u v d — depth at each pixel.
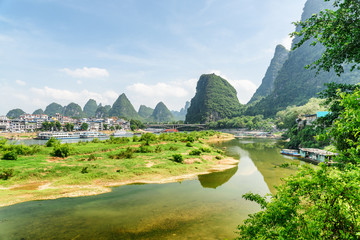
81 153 36.69
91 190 21.36
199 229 13.47
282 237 4.14
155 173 28.22
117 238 12.18
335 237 3.80
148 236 12.48
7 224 13.55
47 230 12.86
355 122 3.99
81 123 175.62
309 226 3.89
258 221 5.37
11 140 101.38
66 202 17.94
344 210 3.57
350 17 6.84
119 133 158.00
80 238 12.03
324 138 5.35
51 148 39.59
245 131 179.50
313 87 193.88
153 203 18.14
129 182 24.98
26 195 19.22
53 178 24.50
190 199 19.33
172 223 14.30
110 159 33.84
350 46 7.05
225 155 48.78
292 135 67.31
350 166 4.24
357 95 4.07
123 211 16.22
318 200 4.36
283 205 4.79
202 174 30.02
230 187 23.58
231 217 15.41
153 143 54.78
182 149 46.78
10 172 23.48
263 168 34.22
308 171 4.72
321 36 7.60
